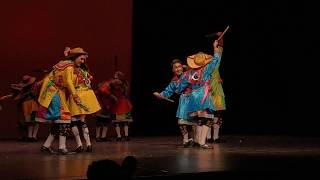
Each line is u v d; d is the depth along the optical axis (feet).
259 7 39.22
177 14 38.68
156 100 38.78
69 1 34.30
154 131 38.91
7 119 32.71
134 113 37.88
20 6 32.94
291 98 39.99
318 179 19.38
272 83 40.14
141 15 37.68
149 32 38.01
